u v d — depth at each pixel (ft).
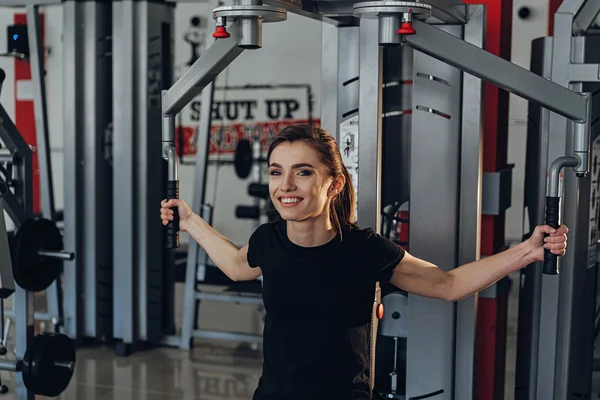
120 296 16.05
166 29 16.33
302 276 6.20
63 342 11.36
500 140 10.91
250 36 6.79
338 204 6.36
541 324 9.93
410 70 10.21
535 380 10.43
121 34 15.66
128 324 16.01
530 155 10.93
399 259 6.40
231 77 26.89
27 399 11.37
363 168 8.77
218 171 27.17
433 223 9.76
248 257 6.54
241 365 15.40
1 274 9.87
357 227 6.48
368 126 8.71
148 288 16.25
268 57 26.45
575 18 9.18
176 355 16.03
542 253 6.44
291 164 6.04
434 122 9.64
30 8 15.92
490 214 10.46
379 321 10.16
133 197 15.99
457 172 9.62
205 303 20.71
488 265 6.52
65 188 16.12
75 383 14.19
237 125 26.94
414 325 9.86
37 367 10.87
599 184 10.84
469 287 6.56
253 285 22.18
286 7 7.16
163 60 16.35
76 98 15.89
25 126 26.71
